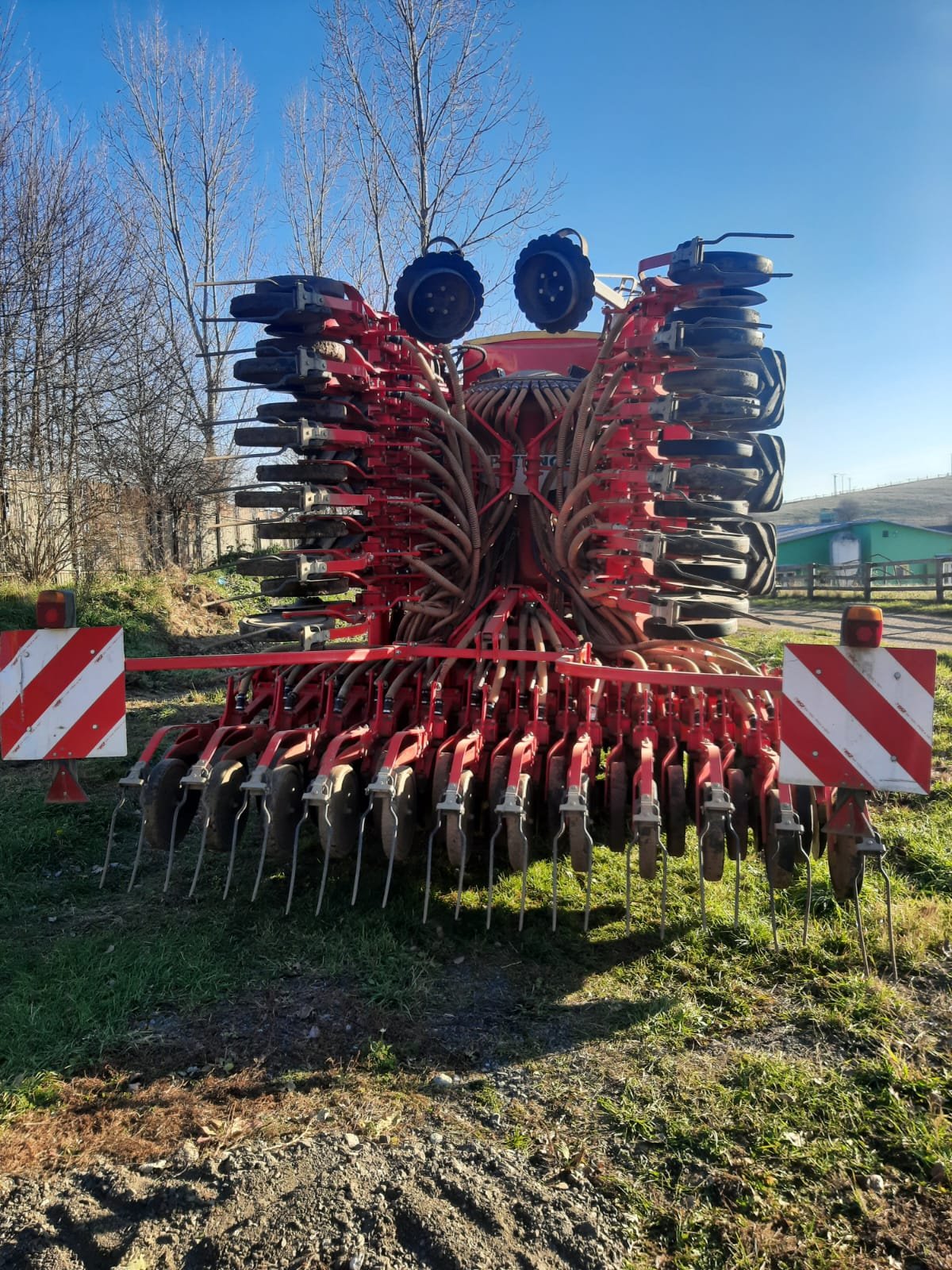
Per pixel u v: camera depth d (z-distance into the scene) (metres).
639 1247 2.33
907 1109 2.81
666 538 3.95
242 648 11.79
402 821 3.86
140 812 5.46
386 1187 2.46
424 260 4.28
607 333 4.48
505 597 4.90
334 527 4.43
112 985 3.49
